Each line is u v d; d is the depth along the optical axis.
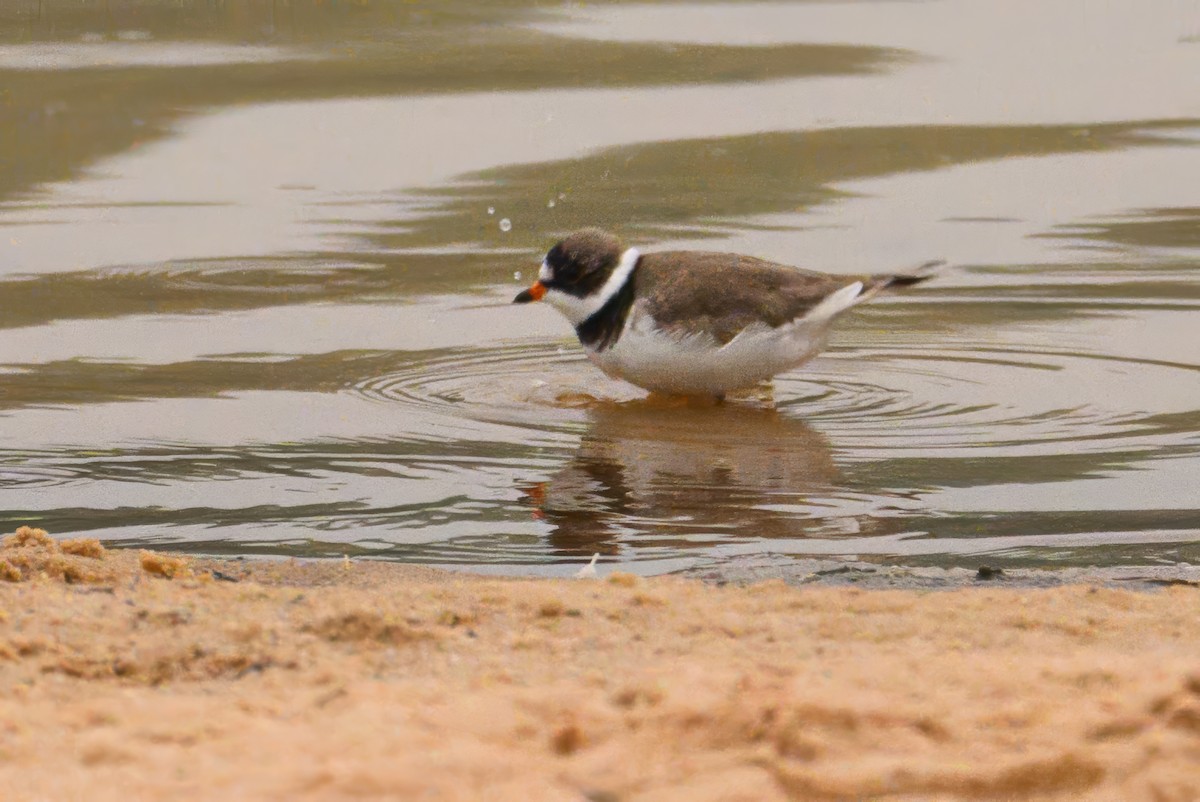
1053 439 11.92
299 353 14.23
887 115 23.42
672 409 12.95
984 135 22.48
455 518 10.11
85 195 19.39
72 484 10.72
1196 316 15.39
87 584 7.86
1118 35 28.06
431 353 14.34
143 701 5.90
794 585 8.20
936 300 16.05
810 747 5.74
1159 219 18.92
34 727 5.64
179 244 17.61
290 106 22.91
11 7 27.20
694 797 5.45
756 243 17.81
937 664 6.39
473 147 21.47
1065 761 5.71
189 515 10.11
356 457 11.41
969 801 5.61
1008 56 26.77
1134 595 7.71
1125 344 14.55
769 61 26.06
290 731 5.66
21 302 15.56
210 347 14.30
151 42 25.75
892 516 10.20
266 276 16.59
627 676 6.26
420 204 19.27
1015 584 8.62
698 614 7.18
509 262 17.14
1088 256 17.50
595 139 21.98
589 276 13.24
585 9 29.16
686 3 29.81
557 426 12.34
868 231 18.33
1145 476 11.02
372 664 6.42
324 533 9.77
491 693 6.02
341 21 27.59
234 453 11.45
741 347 12.83
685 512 10.29
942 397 13.12
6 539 8.50
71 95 22.92
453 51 26.05
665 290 13.01
